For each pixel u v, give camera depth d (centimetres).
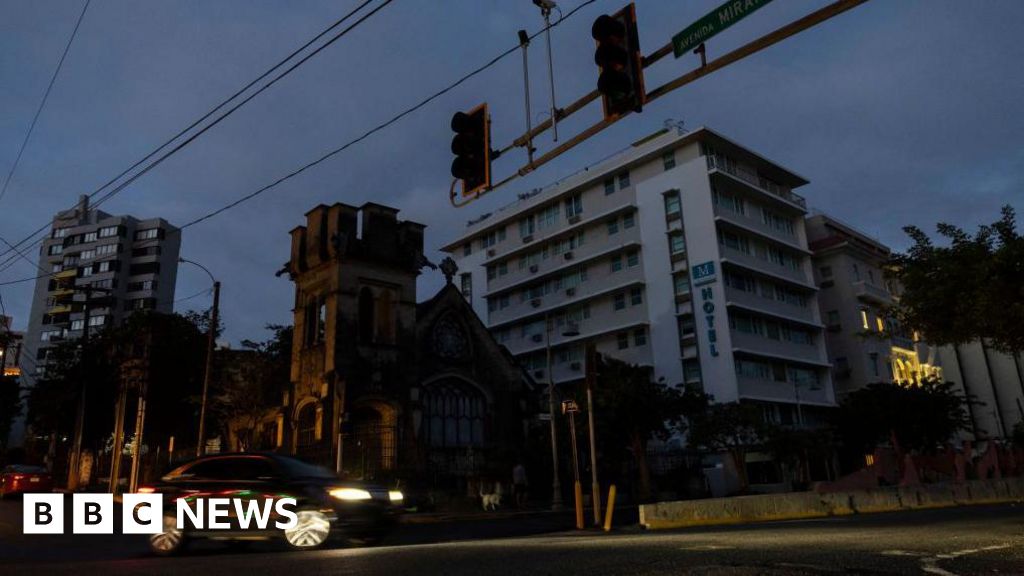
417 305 3275
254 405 3192
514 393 3419
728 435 3503
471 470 2939
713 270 4550
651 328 4850
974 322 1584
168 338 3741
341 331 2838
